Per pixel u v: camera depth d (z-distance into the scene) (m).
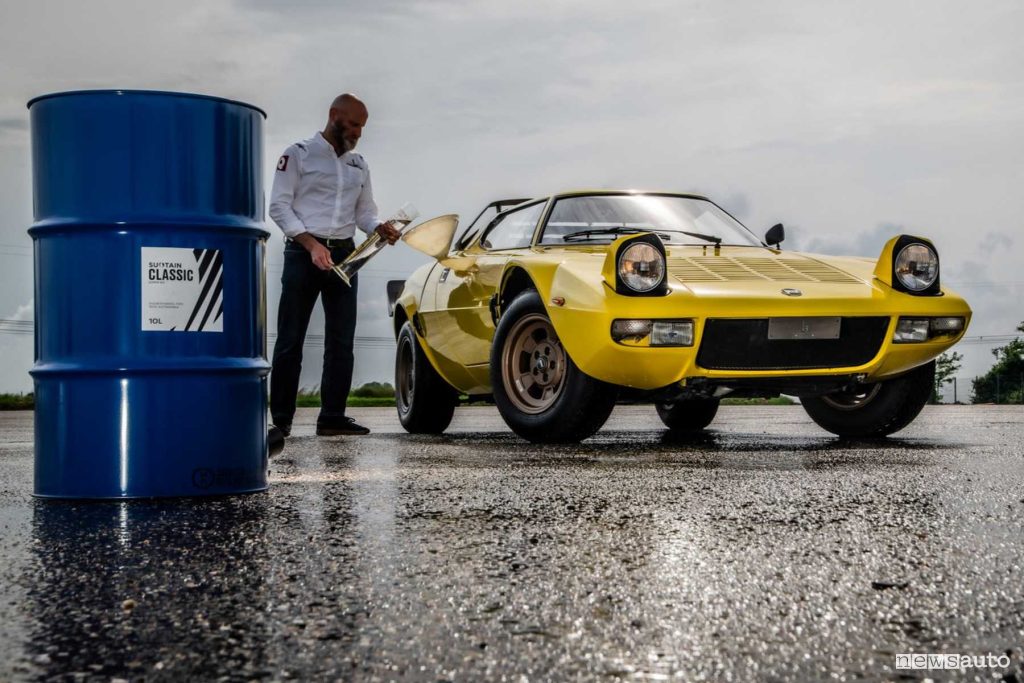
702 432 6.26
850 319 4.63
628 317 4.43
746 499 2.88
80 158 3.03
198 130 3.08
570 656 1.47
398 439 5.59
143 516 2.71
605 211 5.63
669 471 3.62
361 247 5.24
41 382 3.11
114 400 3.04
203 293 3.10
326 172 5.52
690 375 4.52
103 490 3.04
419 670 1.42
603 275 4.59
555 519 2.55
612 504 2.79
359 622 1.64
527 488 3.14
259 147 3.26
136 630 1.61
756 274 4.82
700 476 3.45
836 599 1.77
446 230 5.45
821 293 4.63
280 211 5.40
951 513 2.62
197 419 3.08
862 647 1.51
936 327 4.77
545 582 1.89
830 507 2.72
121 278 3.03
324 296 5.87
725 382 4.55
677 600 1.76
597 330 4.48
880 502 2.81
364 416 11.34
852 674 1.39
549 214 5.59
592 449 4.65
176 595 1.82
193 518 2.65
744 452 4.43
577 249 5.31
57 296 3.07
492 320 5.45
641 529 2.41
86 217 3.03
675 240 5.46
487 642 1.54
